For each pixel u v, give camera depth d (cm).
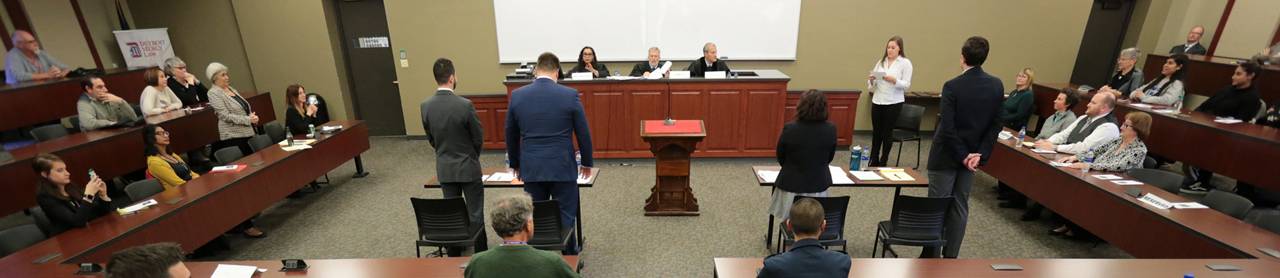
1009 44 620
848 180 316
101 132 416
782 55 627
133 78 589
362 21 652
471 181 288
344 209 429
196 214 292
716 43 621
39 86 484
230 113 455
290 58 646
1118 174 325
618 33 618
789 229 299
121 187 461
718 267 213
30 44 503
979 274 205
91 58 627
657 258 334
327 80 657
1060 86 573
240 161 374
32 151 361
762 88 501
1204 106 457
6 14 552
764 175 327
